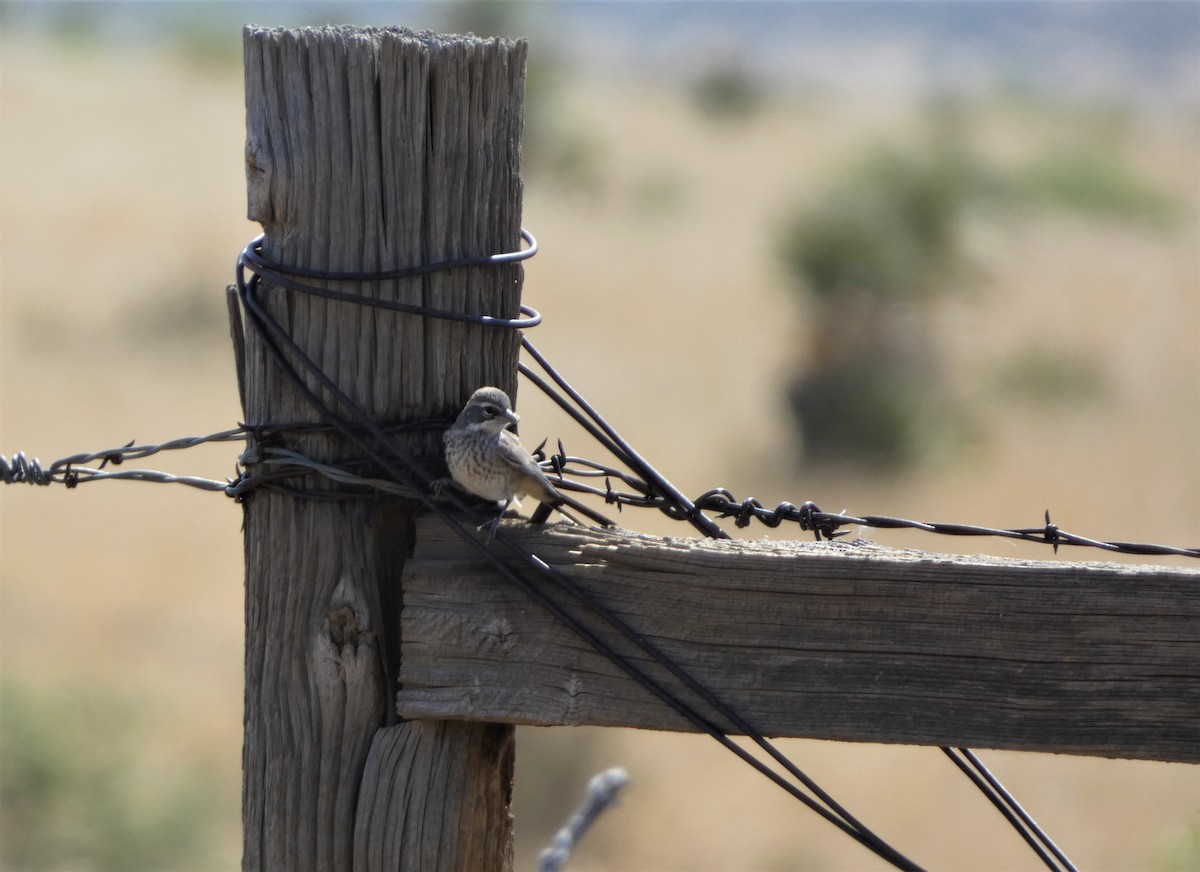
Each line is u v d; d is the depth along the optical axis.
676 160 176.25
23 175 130.12
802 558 13.52
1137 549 16.44
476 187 14.34
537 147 154.25
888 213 87.25
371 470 14.32
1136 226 152.75
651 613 13.79
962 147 105.75
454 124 14.18
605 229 131.88
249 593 14.69
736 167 174.38
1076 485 75.56
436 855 14.27
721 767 51.84
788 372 84.06
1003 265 104.44
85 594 61.12
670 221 137.88
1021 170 162.50
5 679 51.38
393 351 14.37
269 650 14.55
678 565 13.70
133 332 95.00
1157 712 13.07
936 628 13.38
